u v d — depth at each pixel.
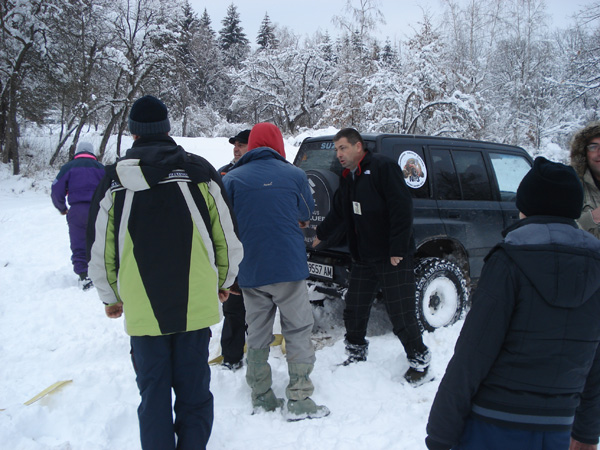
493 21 20.88
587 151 2.91
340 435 2.70
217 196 2.30
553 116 19.28
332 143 4.50
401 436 2.70
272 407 2.98
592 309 1.50
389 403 3.09
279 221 2.93
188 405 2.29
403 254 3.15
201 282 2.19
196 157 2.32
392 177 3.20
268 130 3.18
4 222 8.41
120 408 2.84
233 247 2.35
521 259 1.50
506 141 19.69
